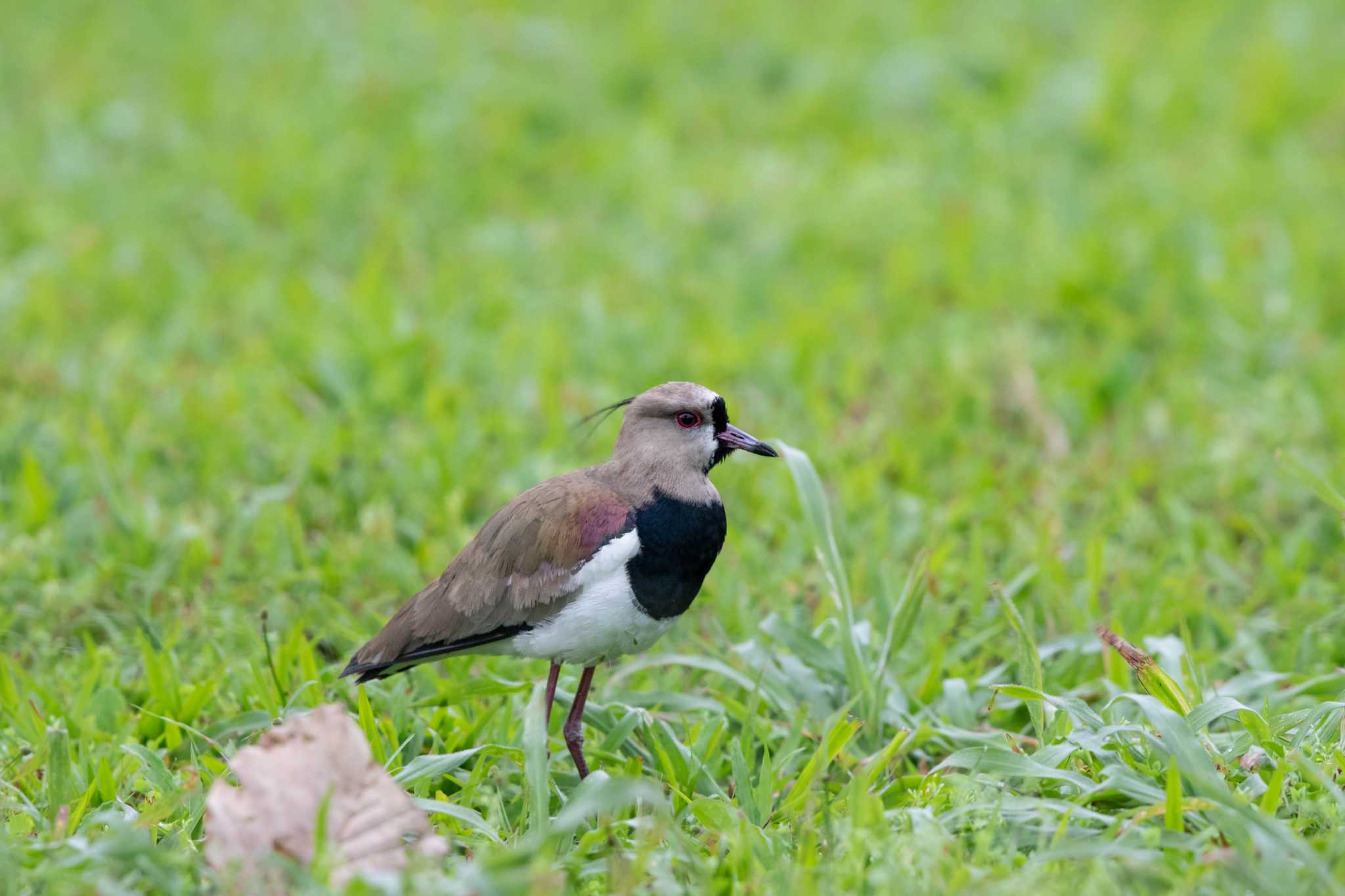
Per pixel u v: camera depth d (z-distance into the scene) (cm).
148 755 826
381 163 2023
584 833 785
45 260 1706
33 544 1124
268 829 686
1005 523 1195
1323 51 2348
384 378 1400
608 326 1552
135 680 985
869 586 1055
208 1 2736
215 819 689
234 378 1427
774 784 837
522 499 880
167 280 1675
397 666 894
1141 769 777
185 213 1888
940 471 1312
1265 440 1323
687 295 1669
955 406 1402
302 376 1442
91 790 783
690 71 2370
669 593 870
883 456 1302
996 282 1652
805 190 1931
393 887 638
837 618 938
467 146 2080
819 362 1493
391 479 1237
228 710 929
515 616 856
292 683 956
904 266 1695
